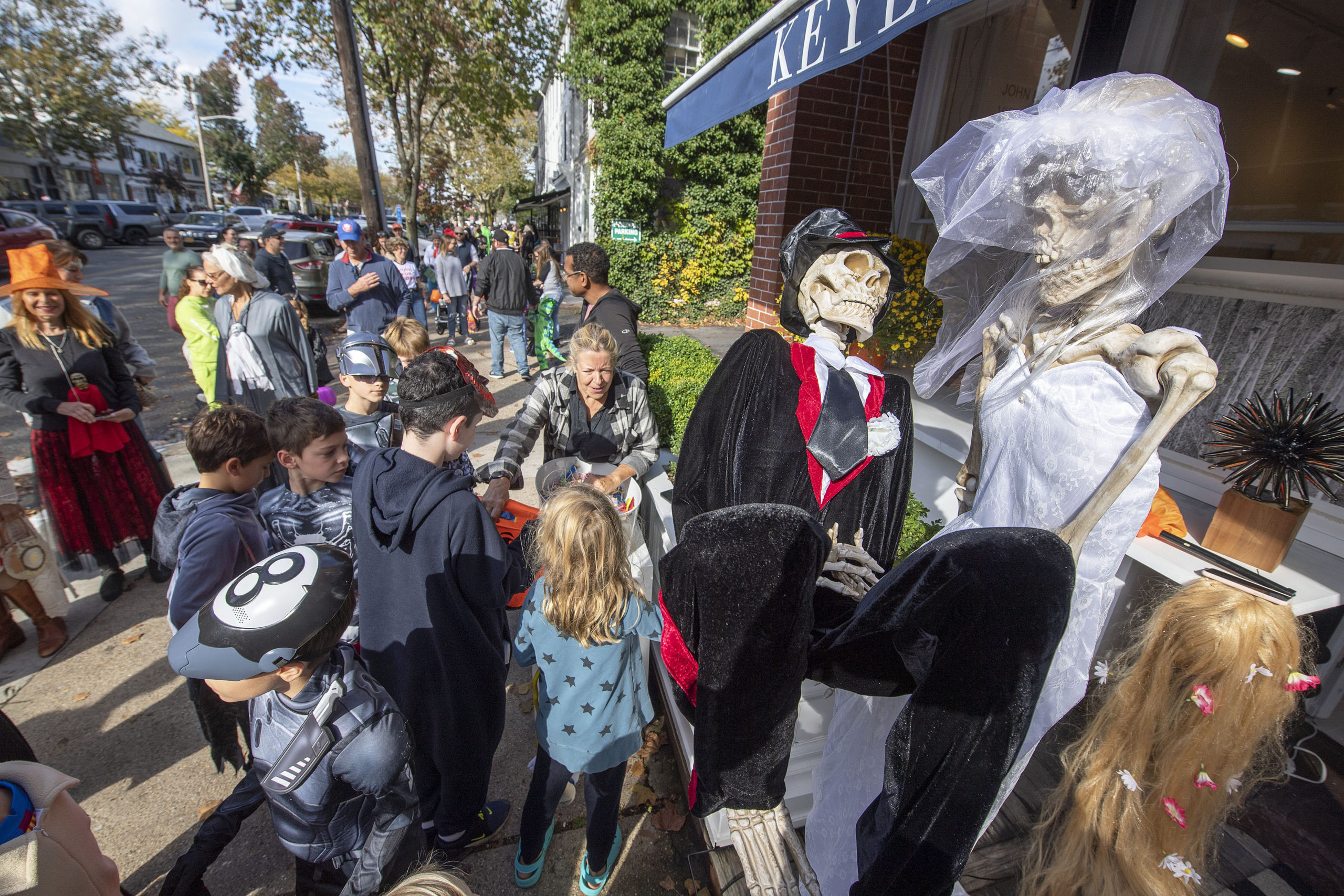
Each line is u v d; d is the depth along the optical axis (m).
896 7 1.98
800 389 1.55
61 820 1.01
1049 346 1.36
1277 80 2.43
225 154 54.03
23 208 24.81
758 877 1.29
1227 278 2.36
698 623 1.23
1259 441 1.65
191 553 1.88
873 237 1.54
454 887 1.01
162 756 2.56
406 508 1.71
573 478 2.54
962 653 1.01
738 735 1.19
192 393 7.45
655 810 2.35
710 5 10.95
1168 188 1.10
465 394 1.78
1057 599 1.01
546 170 27.42
